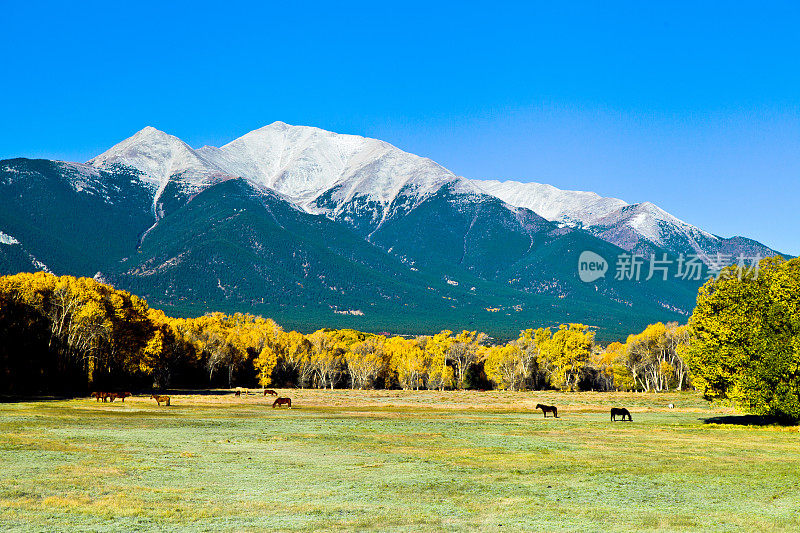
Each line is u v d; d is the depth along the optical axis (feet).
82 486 89.35
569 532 69.15
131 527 69.72
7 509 76.07
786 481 100.32
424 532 69.00
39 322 326.65
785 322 184.14
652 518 75.25
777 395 178.91
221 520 73.41
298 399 351.87
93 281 368.07
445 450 134.51
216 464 110.22
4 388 300.20
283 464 111.96
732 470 110.42
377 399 366.43
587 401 354.54
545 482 98.53
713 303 202.08
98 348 354.13
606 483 98.02
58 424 168.96
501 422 208.23
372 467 110.63
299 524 71.67
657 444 148.05
